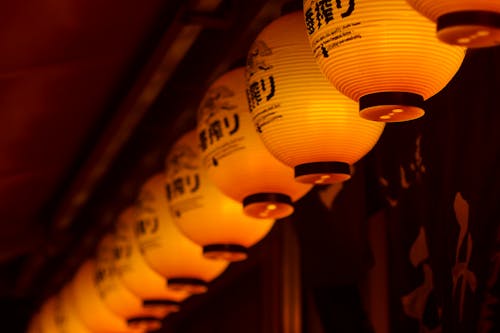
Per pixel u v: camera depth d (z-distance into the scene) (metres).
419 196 3.45
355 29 2.49
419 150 3.46
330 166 2.92
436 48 2.48
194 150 4.12
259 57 2.98
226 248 4.07
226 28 4.70
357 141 2.91
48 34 4.92
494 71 3.05
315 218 4.41
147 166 6.91
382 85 2.55
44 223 9.27
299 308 5.62
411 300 3.55
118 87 6.04
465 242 3.11
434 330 3.42
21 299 12.38
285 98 2.89
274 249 5.80
